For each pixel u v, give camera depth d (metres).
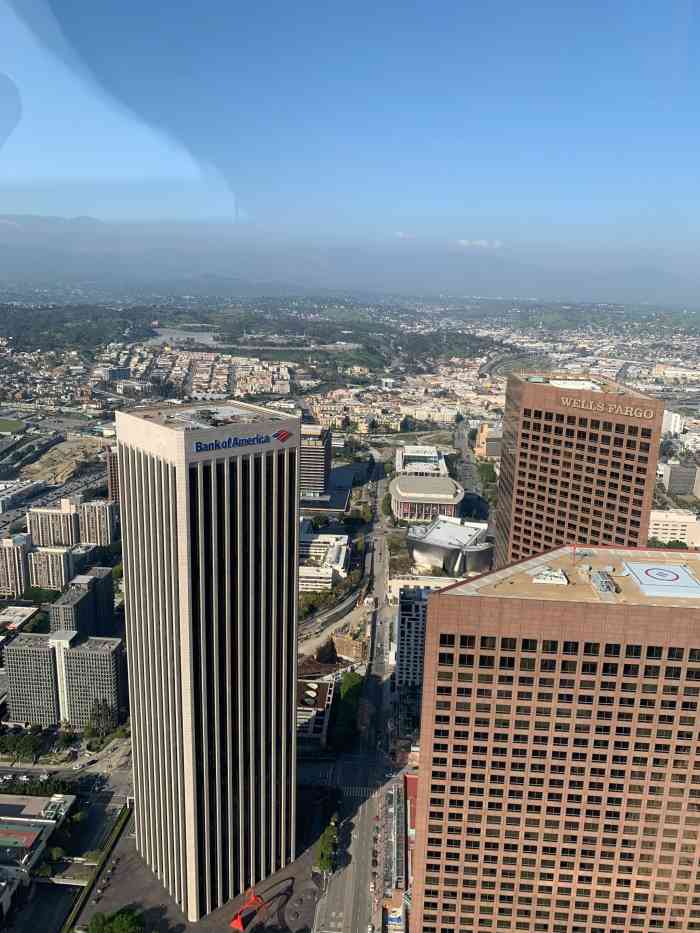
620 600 165.12
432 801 178.12
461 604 162.75
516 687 167.12
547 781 172.75
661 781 169.38
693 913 177.75
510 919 185.50
